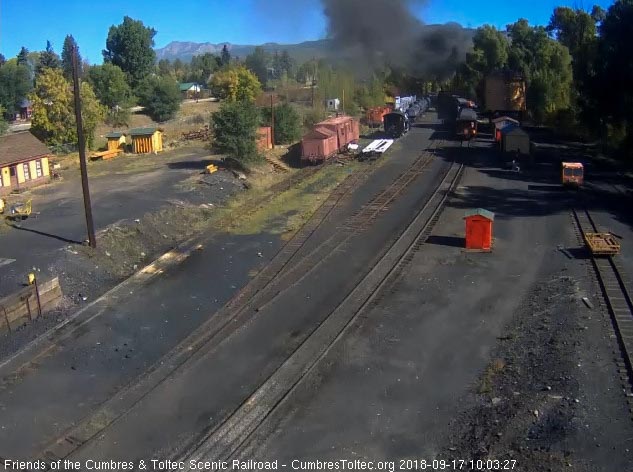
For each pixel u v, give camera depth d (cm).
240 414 1187
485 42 7194
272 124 4538
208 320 1673
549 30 8056
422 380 1298
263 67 8962
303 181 3428
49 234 2333
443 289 1806
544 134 5328
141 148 4525
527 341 1431
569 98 5953
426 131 5556
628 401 1109
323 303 1739
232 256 2202
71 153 4469
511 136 3788
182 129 5869
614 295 1647
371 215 2664
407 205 2814
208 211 2819
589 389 1160
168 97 6662
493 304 1688
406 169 3697
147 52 8181
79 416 1223
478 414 1146
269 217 2700
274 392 1266
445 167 3728
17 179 3200
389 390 1259
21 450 1104
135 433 1143
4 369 1397
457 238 2295
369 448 1065
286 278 1953
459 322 1581
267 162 3891
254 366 1393
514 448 1008
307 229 2489
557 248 2139
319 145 3850
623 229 2336
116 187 3222
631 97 3753
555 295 1695
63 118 4497
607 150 4197
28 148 3316
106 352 1498
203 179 3297
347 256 2142
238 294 1852
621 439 994
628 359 1258
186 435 1132
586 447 977
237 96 6525
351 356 1413
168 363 1426
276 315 1669
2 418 1208
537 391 1184
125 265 2142
